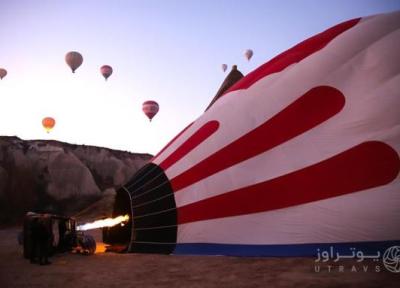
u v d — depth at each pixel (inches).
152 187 313.9
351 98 292.5
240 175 290.5
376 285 205.3
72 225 387.9
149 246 299.7
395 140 261.6
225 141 307.9
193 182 302.2
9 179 1428.4
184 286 225.5
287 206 271.6
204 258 297.7
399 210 239.5
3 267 313.7
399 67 295.0
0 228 1168.2
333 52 318.7
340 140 277.1
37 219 340.2
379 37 322.7
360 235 245.3
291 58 344.8
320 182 267.4
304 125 293.1
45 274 278.8
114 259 324.2
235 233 279.7
